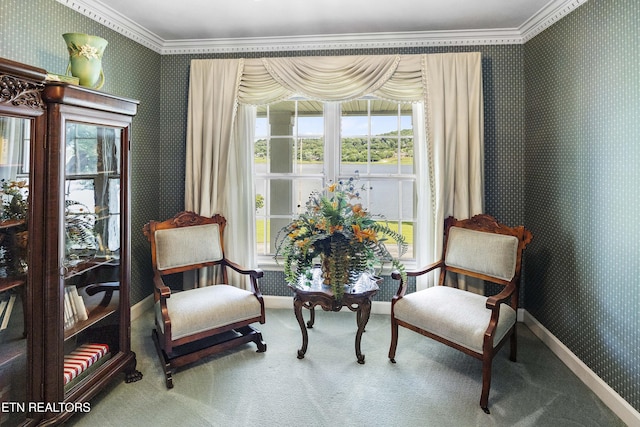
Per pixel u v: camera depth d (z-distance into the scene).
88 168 1.85
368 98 3.21
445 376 2.20
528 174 2.91
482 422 1.79
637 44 1.75
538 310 2.76
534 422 1.79
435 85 2.85
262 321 2.49
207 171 3.07
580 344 2.21
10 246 1.57
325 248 2.34
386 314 3.20
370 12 2.60
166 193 3.36
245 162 3.20
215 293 2.51
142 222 3.11
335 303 2.27
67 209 1.72
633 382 1.77
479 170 2.84
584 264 2.18
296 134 3.37
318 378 2.18
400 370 2.27
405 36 2.97
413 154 3.21
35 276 1.60
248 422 1.79
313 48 3.14
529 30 2.79
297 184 3.40
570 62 2.32
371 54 3.09
